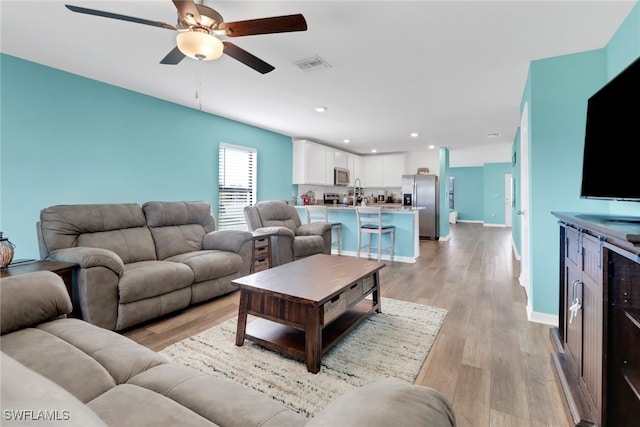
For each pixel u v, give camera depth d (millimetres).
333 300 2039
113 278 2289
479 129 5180
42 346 1199
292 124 4926
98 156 3162
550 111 2482
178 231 3426
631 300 1163
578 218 1439
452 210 11805
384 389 677
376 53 2445
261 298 2098
